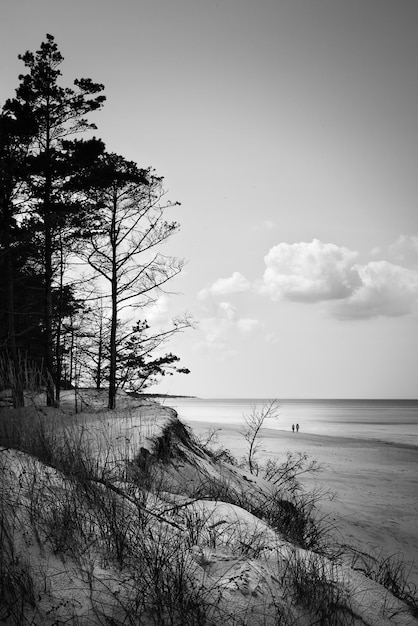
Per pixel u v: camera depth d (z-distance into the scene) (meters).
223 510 4.64
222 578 3.06
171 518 4.06
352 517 10.55
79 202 16.12
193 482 7.11
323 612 2.95
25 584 2.52
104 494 3.88
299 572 3.37
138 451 6.49
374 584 3.87
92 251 16.02
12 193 16.09
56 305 18.81
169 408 12.52
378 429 63.94
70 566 2.80
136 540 3.19
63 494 3.63
